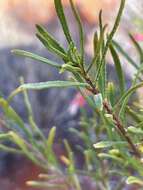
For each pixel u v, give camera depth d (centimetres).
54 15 90
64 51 15
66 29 15
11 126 30
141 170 19
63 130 63
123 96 16
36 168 62
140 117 19
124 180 28
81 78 16
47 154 29
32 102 74
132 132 17
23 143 29
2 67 82
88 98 18
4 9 93
